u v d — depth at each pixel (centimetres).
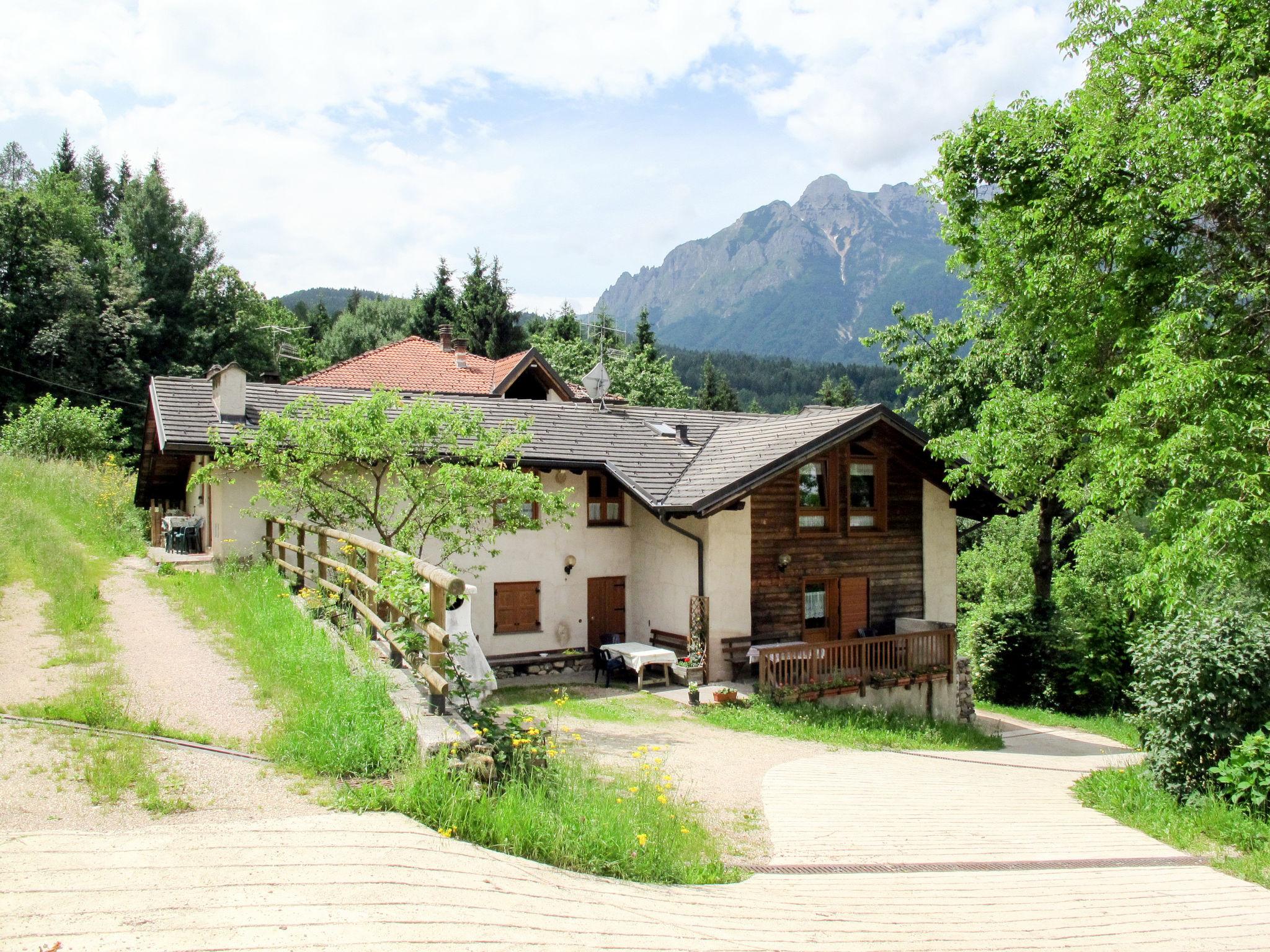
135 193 5128
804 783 980
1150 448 1297
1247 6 1277
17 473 2038
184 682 792
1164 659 1077
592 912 438
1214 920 603
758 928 475
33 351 3919
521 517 1261
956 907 579
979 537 3828
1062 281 1557
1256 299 1352
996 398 1862
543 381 3062
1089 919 579
